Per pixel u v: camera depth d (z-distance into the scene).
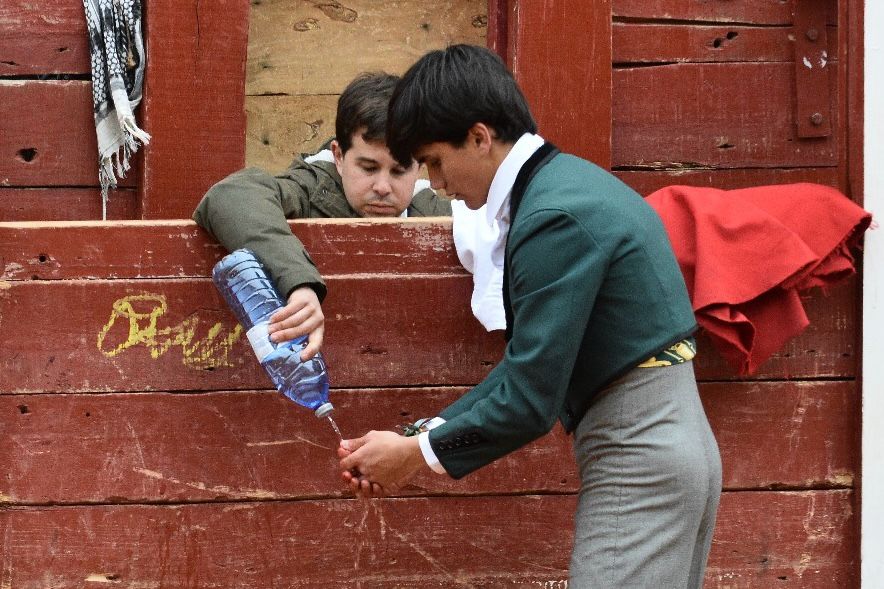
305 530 8.82
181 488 8.73
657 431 6.93
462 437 7.04
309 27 11.58
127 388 8.69
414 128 7.12
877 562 9.27
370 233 8.80
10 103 9.79
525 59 9.89
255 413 8.76
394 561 8.88
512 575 8.97
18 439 8.63
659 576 6.90
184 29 9.69
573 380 7.17
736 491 9.20
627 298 6.87
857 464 9.27
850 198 9.46
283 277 7.93
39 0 9.79
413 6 11.71
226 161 9.79
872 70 9.43
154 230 8.66
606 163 9.98
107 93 9.69
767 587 9.21
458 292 8.88
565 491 8.99
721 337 8.48
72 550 8.69
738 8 10.20
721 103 10.20
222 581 8.77
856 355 9.30
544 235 6.79
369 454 7.24
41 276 8.63
